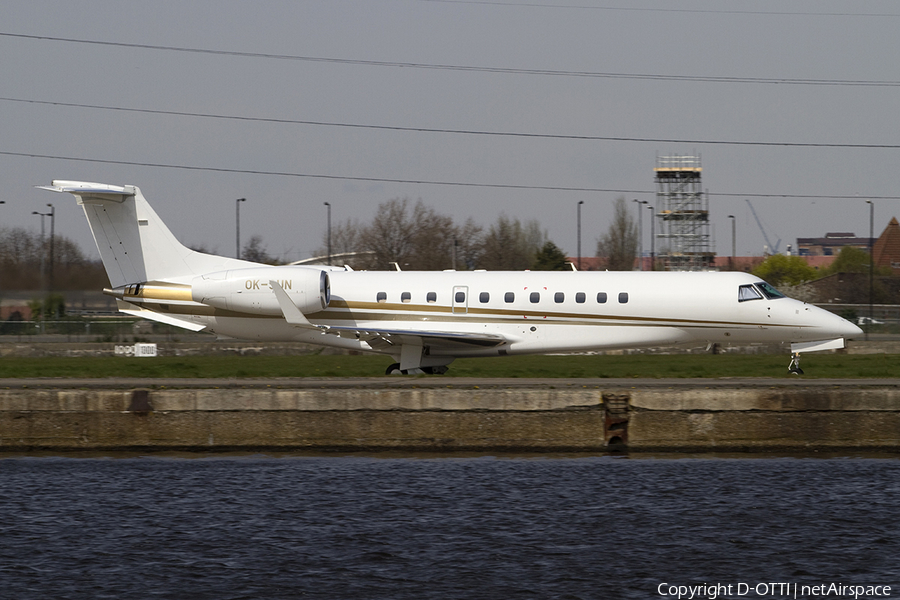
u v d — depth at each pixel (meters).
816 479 86.50
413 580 61.72
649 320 128.88
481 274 134.25
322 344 137.00
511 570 63.50
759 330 127.88
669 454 98.00
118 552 66.81
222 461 95.75
